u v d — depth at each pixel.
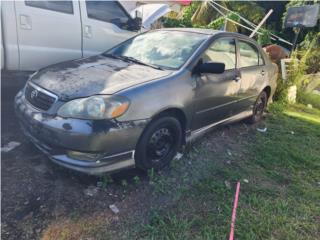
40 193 2.87
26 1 4.35
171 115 3.46
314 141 5.44
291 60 8.86
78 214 2.70
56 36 4.77
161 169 3.51
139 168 3.31
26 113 3.09
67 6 4.85
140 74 3.41
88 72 3.37
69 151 2.85
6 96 4.62
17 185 2.92
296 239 2.80
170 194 3.15
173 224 2.74
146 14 7.32
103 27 5.43
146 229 2.63
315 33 13.29
